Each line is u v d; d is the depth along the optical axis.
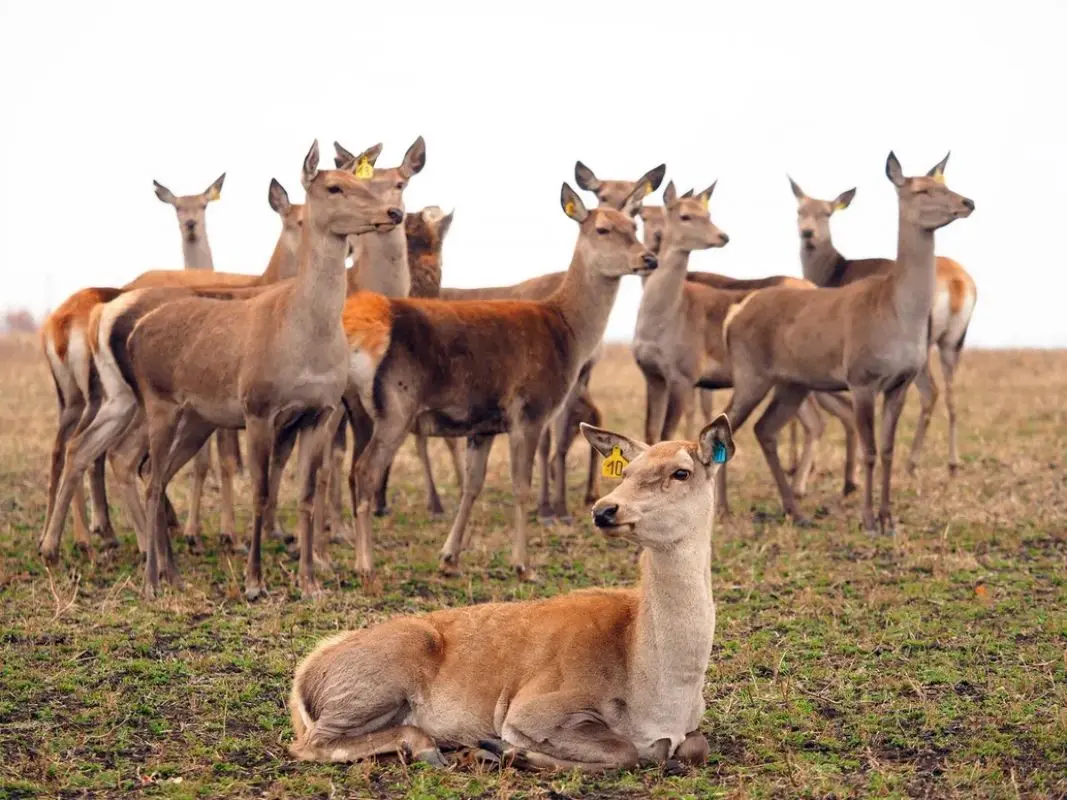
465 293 27.06
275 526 21.70
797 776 11.27
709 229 25.56
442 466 29.34
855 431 26.34
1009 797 10.90
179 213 32.19
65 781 11.35
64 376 21.00
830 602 17.53
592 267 20.67
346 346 18.34
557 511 23.83
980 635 15.83
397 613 17.28
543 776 11.30
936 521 23.19
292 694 12.46
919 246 22.41
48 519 21.03
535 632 11.84
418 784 11.07
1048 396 40.91
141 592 18.14
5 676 14.17
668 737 11.50
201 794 11.10
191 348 18.50
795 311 23.91
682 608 11.24
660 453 11.30
